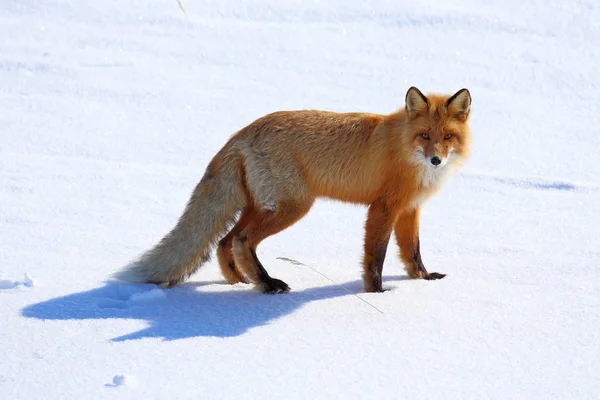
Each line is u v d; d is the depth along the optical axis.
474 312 13.01
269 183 14.44
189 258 14.52
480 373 10.72
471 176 22.44
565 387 10.30
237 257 14.49
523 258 15.96
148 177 21.83
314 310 13.19
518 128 27.44
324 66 34.91
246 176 14.59
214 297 13.95
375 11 42.44
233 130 26.98
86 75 32.66
